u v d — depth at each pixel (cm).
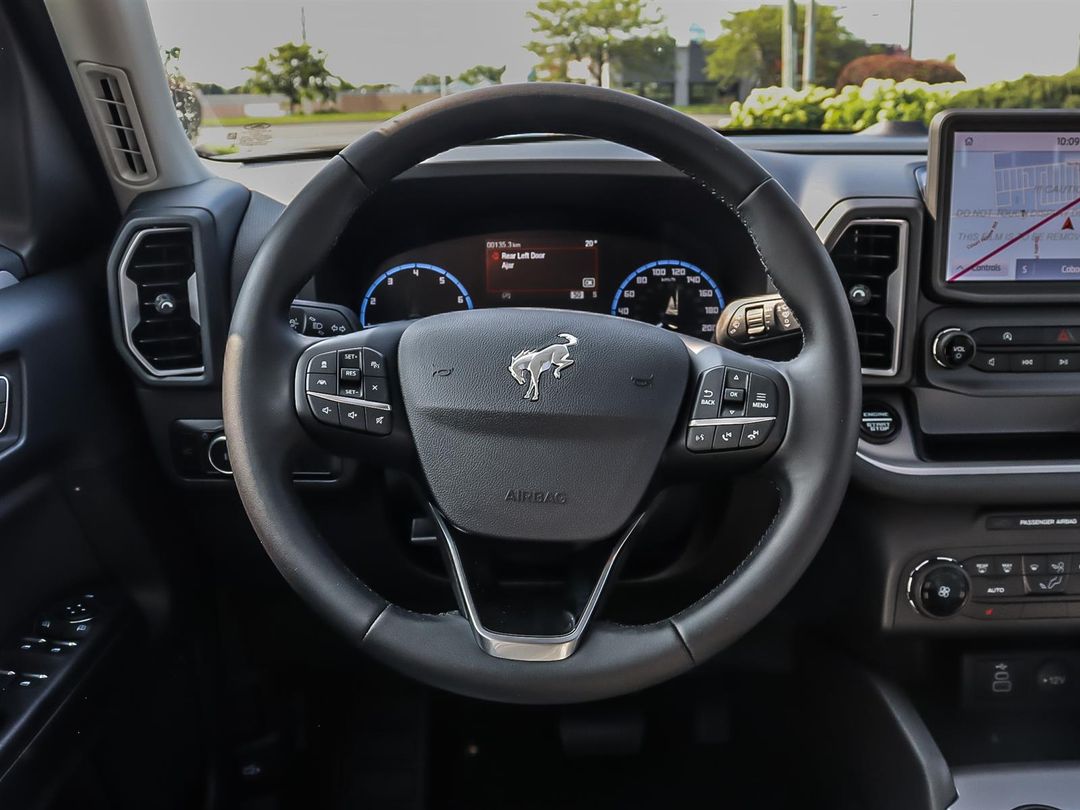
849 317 91
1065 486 122
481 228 140
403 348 96
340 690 161
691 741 164
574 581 93
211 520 137
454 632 86
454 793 160
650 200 135
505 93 91
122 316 123
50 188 123
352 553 130
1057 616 127
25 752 99
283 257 91
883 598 129
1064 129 122
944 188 122
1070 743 141
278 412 91
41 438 112
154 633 133
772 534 89
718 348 96
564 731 152
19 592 115
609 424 91
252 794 155
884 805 137
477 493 91
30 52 120
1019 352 128
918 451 126
